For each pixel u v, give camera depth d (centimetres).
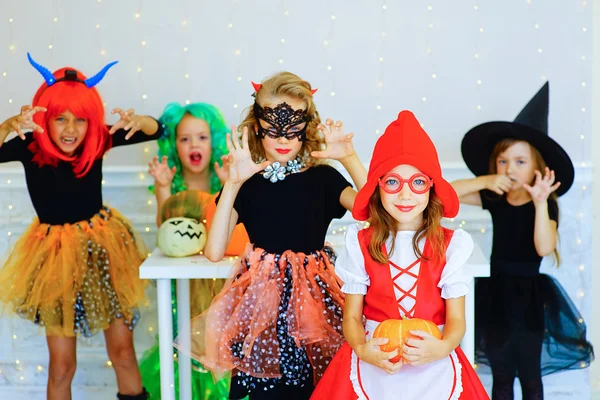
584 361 273
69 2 292
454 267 188
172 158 285
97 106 264
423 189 186
